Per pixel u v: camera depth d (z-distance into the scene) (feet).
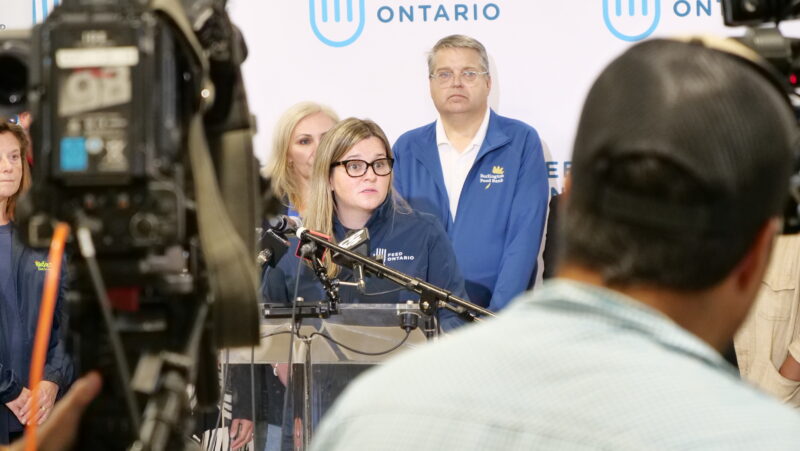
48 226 5.27
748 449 3.45
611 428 3.59
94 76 5.14
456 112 19.88
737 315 4.08
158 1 5.25
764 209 3.85
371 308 13.12
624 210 3.81
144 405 5.53
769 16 6.96
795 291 17.31
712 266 3.82
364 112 20.35
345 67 20.27
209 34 5.98
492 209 19.88
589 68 20.24
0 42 5.76
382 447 3.86
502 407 3.76
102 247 5.26
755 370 17.46
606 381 3.70
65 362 17.37
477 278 19.80
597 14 20.18
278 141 19.51
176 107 5.45
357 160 17.10
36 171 5.26
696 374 3.72
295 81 20.27
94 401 5.63
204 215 5.78
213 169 6.16
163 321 5.63
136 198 5.19
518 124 20.13
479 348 3.98
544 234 20.35
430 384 3.95
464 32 20.26
